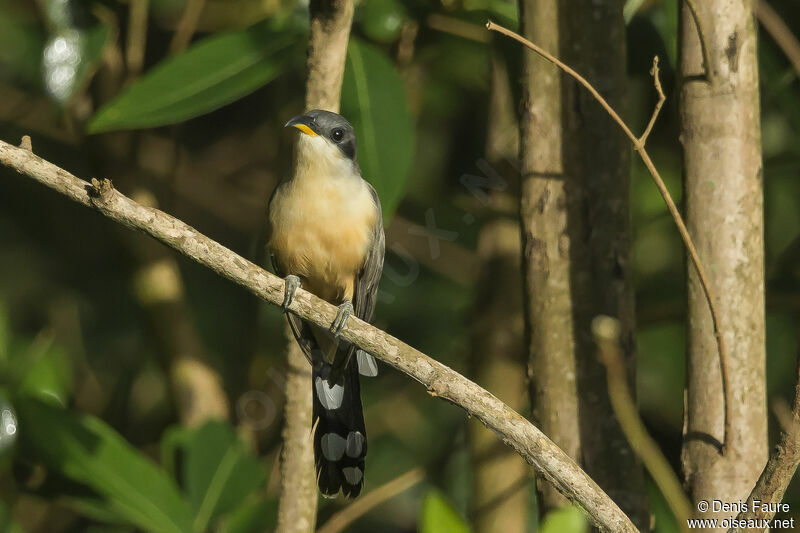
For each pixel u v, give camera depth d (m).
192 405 10.70
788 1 11.23
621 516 6.06
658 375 12.69
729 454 6.80
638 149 6.59
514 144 11.30
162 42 12.78
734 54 6.91
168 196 12.72
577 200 7.44
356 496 8.52
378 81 8.98
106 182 6.59
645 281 12.70
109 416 13.81
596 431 7.33
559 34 7.52
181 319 10.92
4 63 13.98
